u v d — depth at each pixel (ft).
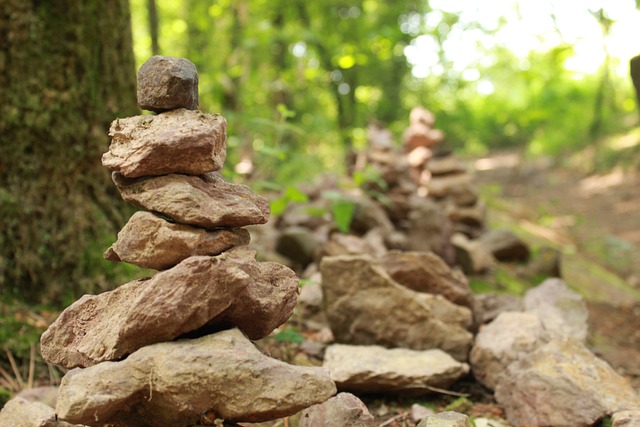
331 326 4.10
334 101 11.44
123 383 2.15
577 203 14.67
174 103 2.38
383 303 4.04
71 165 4.33
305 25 10.73
